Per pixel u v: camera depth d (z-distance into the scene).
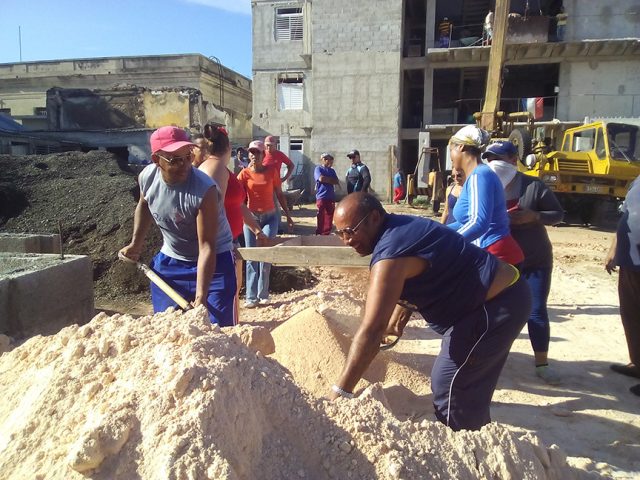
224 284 3.51
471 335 2.62
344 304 5.31
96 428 1.74
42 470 1.80
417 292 2.59
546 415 3.73
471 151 3.54
